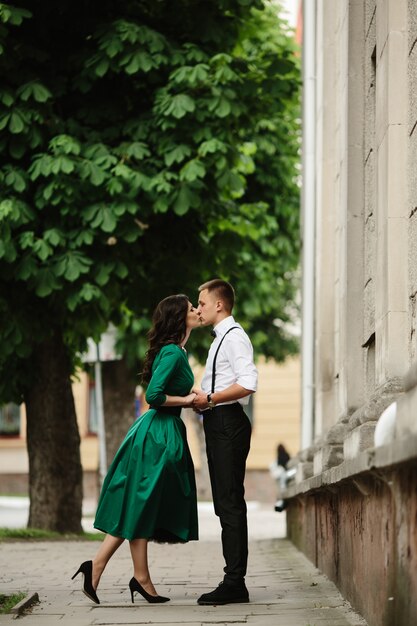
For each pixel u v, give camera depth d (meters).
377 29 10.34
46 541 18.53
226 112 17.72
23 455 49.06
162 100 17.78
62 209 17.45
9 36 18.16
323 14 15.58
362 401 11.95
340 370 12.92
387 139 9.52
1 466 49.09
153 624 8.23
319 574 12.11
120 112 18.64
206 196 18.28
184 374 9.56
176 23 19.00
